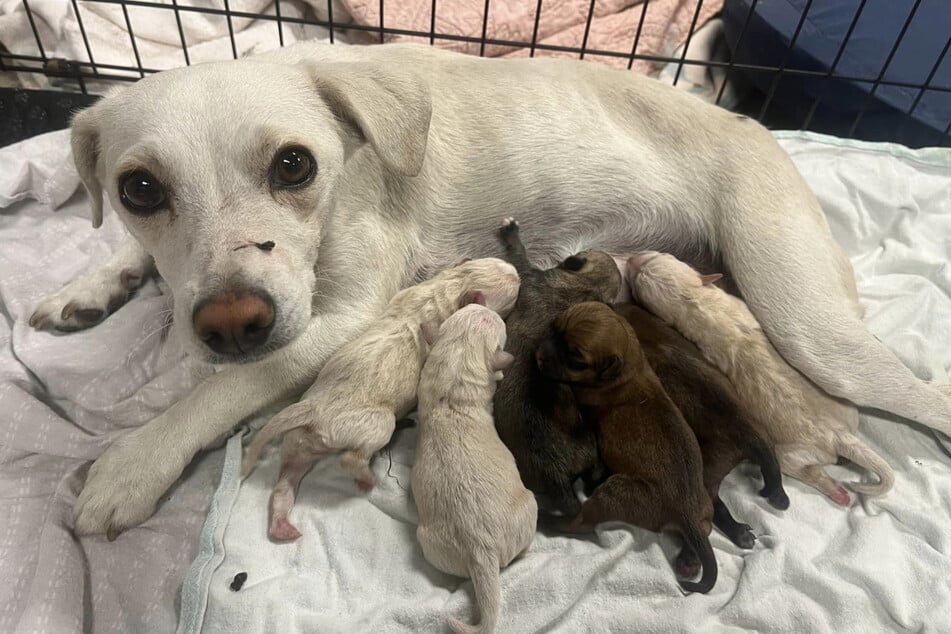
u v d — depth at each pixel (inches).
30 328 14.5
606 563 11.7
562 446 12.3
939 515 12.6
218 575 11.0
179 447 11.9
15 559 11.4
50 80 21.2
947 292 16.4
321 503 12.2
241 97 10.5
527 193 14.4
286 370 12.6
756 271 13.4
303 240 11.1
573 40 22.8
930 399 13.0
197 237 10.2
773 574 11.6
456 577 11.5
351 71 11.7
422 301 13.2
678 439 11.7
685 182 14.3
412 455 13.1
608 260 14.4
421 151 11.8
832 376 12.9
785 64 21.0
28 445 12.6
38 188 17.1
